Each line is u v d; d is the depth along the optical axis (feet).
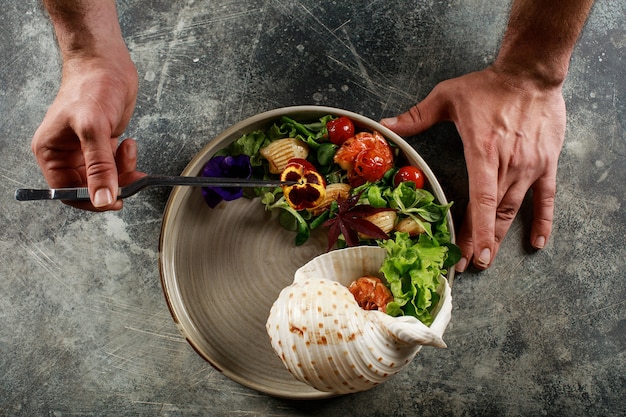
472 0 2.93
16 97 2.89
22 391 2.79
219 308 2.59
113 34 2.52
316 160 2.60
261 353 2.59
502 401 2.79
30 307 2.81
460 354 2.80
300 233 2.56
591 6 2.57
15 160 2.86
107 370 2.79
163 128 2.88
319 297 2.20
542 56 2.66
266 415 2.77
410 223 2.48
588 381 2.81
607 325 2.83
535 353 2.81
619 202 2.89
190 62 2.91
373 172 2.49
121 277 2.81
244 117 2.89
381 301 2.35
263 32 2.92
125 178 2.65
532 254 2.85
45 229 2.83
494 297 2.82
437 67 2.92
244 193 2.62
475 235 2.67
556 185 2.89
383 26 2.92
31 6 2.91
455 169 2.84
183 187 2.53
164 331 2.80
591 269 2.85
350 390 2.29
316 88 2.90
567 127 2.91
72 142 2.42
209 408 2.77
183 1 2.93
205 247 2.60
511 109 2.71
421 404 2.77
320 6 2.93
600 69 2.90
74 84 2.40
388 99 2.90
